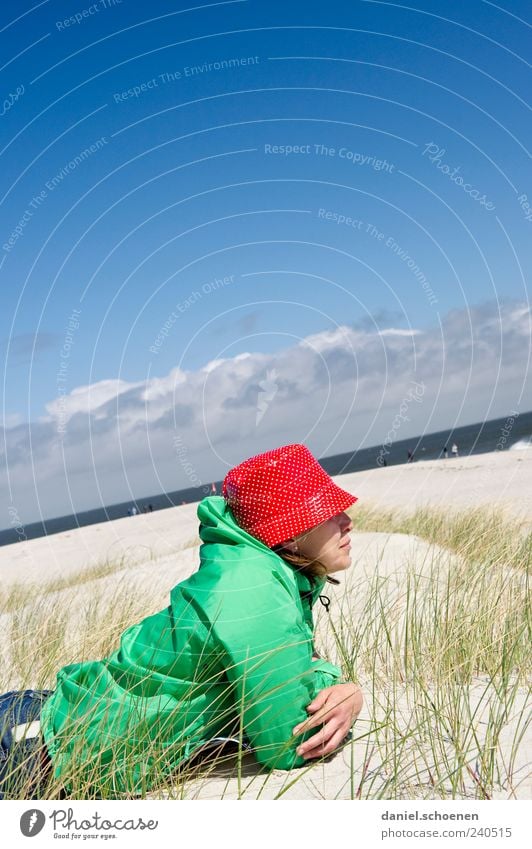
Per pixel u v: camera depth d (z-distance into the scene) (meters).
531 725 2.40
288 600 2.27
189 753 2.28
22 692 2.48
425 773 2.20
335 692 2.30
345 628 3.75
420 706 2.56
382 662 3.17
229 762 2.41
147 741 2.20
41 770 2.20
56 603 5.51
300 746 2.24
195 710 2.23
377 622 3.71
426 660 3.02
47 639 3.94
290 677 2.21
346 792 2.11
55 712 2.26
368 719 2.63
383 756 2.31
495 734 2.27
